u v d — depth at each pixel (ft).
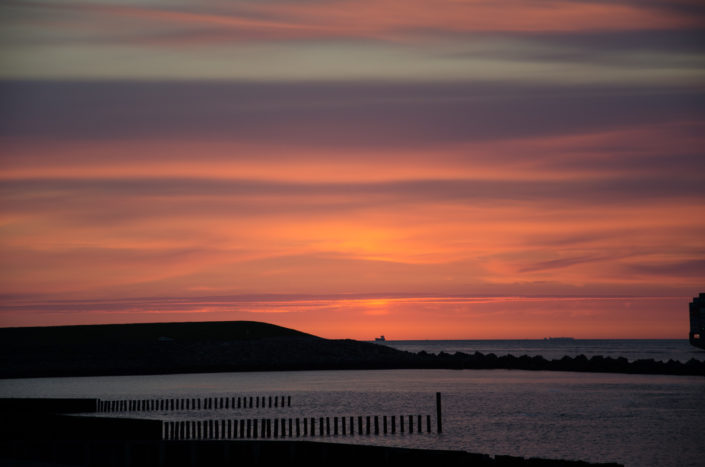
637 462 251.80
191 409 377.09
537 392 489.26
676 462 252.21
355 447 182.91
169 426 297.33
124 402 345.31
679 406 406.00
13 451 189.57
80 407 323.16
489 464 172.35
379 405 410.11
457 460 174.09
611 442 289.53
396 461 178.81
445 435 301.43
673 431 316.81
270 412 374.43
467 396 461.37
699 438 298.97
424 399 443.32
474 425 331.57
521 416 363.56
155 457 184.85
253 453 185.37
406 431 310.86
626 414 371.97
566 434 307.58
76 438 229.86
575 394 476.54
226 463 185.68
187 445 185.37
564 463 167.73
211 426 266.36
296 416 357.41
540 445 281.95
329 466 184.34
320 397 451.53
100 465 185.37
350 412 377.50
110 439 227.20
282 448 186.09
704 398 449.06
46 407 311.47
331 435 295.28
